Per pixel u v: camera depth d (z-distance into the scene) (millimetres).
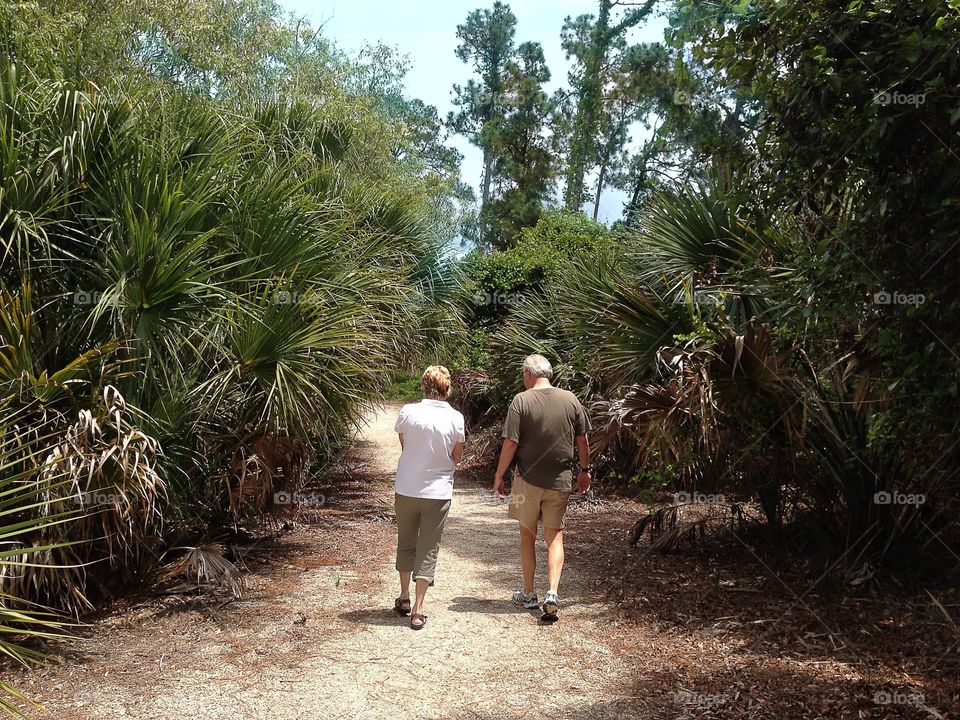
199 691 3818
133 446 4676
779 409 5547
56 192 5109
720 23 4293
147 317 5066
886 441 4812
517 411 5109
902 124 3631
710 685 3877
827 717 3477
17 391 4434
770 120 4305
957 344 3814
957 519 5430
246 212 5891
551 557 5059
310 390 5867
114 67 9062
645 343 6469
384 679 4004
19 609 4395
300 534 7375
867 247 4000
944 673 3893
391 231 9883
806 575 5539
